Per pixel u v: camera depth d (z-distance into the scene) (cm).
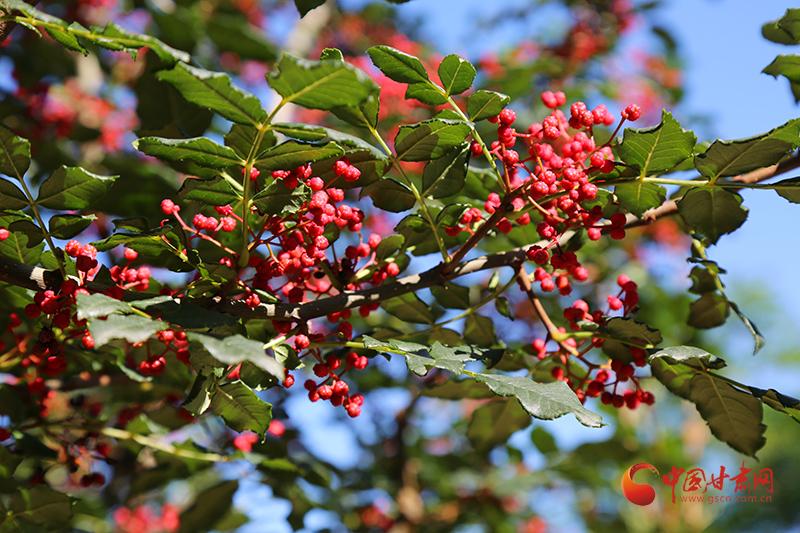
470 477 109
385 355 64
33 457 71
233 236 65
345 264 63
